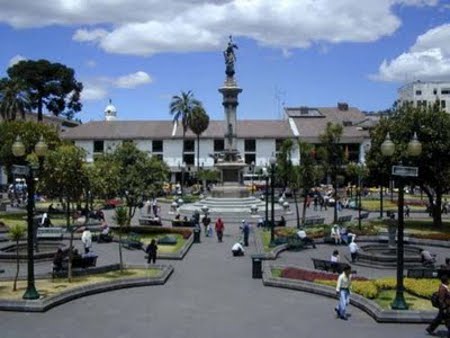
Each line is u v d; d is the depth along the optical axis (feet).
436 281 73.31
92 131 336.08
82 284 73.67
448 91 441.68
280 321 59.72
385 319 58.95
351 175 230.68
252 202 192.85
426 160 138.31
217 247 117.08
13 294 67.26
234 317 61.31
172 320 59.88
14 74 316.40
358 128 338.95
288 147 173.68
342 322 59.31
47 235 120.47
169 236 122.72
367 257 95.71
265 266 90.48
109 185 115.24
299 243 116.16
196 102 307.58
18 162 126.31
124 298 70.13
